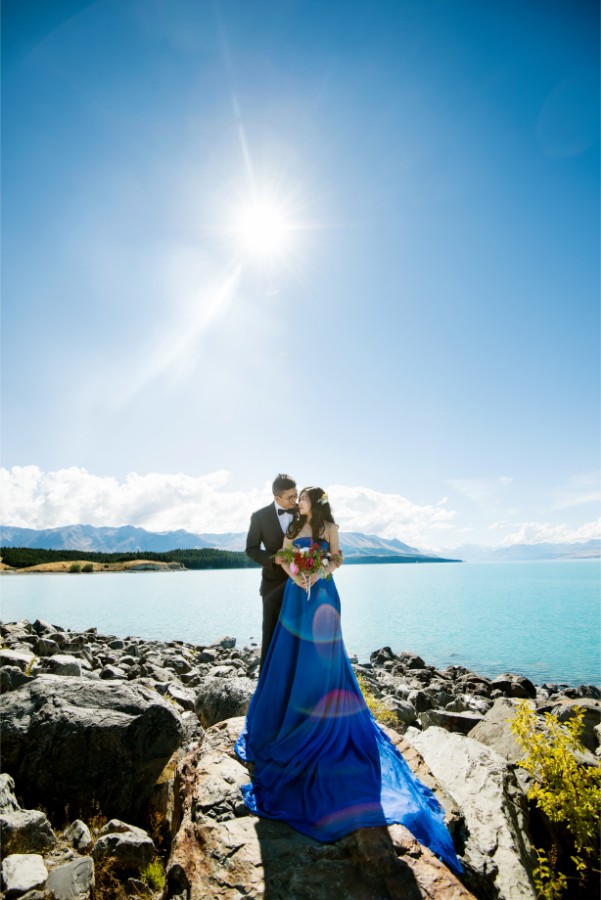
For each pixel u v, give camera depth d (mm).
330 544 5574
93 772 6238
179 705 11438
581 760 5438
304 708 4996
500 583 83375
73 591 66875
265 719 5285
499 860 4238
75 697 6953
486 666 21781
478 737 8492
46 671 10188
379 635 29359
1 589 70625
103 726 6445
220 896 3463
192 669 17609
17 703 6832
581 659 22828
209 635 29547
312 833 4020
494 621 34594
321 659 5129
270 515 6477
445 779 5539
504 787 5344
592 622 33250
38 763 6184
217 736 5809
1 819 5008
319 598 5340
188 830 4215
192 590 69375
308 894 3453
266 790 4609
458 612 40219
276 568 6367
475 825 4668
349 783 4461
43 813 5289
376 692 14789
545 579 97125
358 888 3512
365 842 3838
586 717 9859
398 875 3600
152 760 6480
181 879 3775
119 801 6191
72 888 4379
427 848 3932
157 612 41156
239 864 3713
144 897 4613
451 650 24984
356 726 5027
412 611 41406
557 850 4824
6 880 4277
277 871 3641
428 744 6691
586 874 4395
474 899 3486
